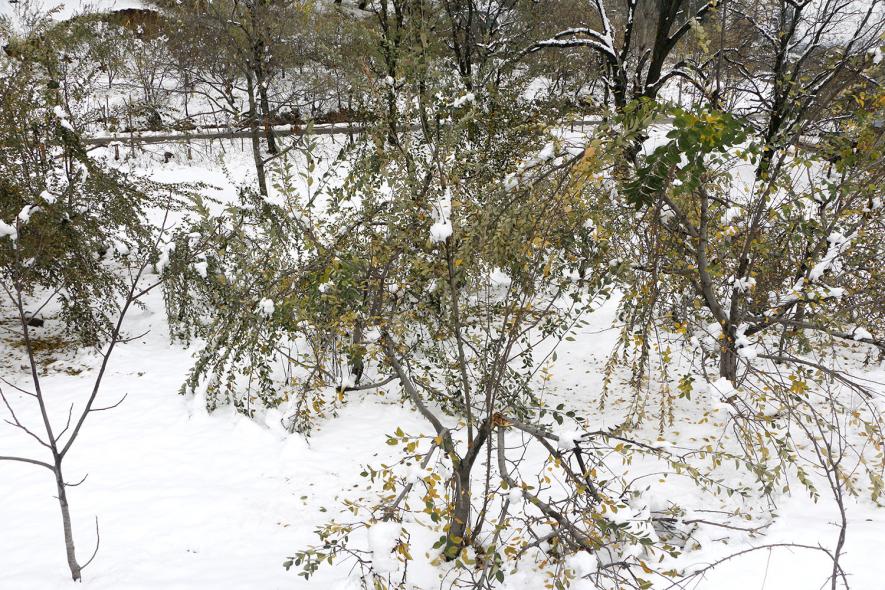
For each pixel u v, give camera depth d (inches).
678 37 451.5
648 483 232.5
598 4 496.7
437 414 309.1
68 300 352.5
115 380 320.2
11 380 312.7
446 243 151.8
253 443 265.1
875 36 233.5
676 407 313.6
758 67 428.5
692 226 248.1
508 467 253.8
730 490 197.2
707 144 124.3
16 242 160.6
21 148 350.0
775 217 254.2
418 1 238.5
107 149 823.7
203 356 280.2
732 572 173.5
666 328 259.8
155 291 460.1
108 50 582.2
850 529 193.6
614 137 136.9
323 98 837.2
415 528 207.6
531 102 392.5
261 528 204.4
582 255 184.9
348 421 297.1
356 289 201.9
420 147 189.2
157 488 223.8
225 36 677.9
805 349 265.1
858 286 291.7
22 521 197.6
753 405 284.8
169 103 1072.2
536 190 152.0
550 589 156.2
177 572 174.6
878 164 232.1
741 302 266.8
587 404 324.2
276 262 251.8
